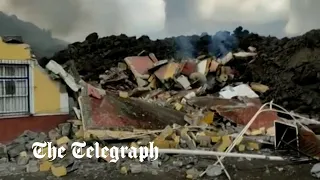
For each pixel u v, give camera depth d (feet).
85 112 43.62
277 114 54.13
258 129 48.21
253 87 82.38
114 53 108.99
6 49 42.22
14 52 42.88
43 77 45.21
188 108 57.72
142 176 31.48
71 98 48.08
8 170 33.06
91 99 46.70
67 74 47.06
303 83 82.07
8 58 42.32
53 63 45.91
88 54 110.52
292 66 85.97
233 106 55.47
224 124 51.57
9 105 42.65
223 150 38.55
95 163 34.83
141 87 76.59
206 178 30.94
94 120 42.22
